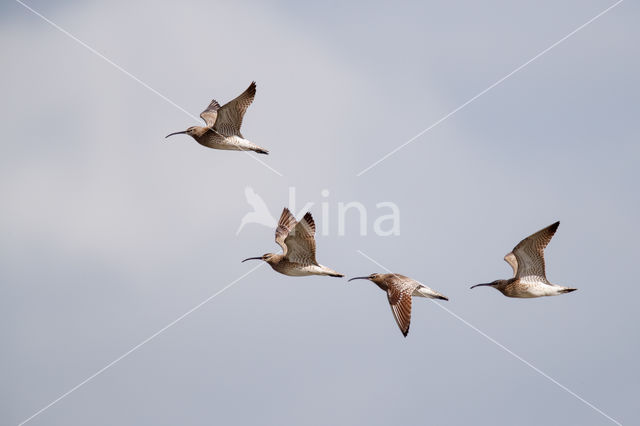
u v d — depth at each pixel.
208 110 32.75
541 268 25.23
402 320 25.17
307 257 26.22
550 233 24.62
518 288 25.44
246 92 28.62
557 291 25.08
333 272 26.28
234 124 29.56
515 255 25.50
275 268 26.77
